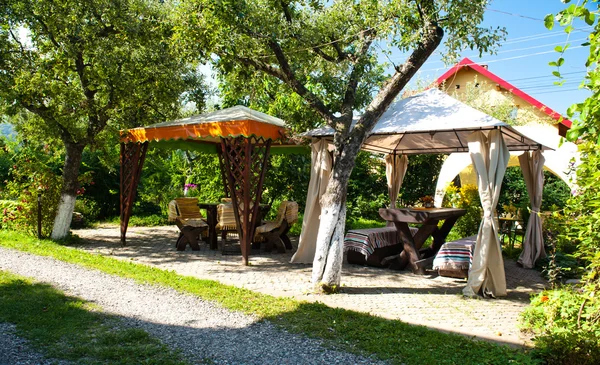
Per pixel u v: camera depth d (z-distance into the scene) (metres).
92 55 9.39
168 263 8.22
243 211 8.30
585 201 4.55
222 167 11.98
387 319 5.12
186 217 10.23
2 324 4.45
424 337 4.49
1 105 9.64
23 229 10.38
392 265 8.31
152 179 16.58
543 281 7.68
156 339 4.21
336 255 6.48
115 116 10.12
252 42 6.87
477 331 4.84
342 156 6.61
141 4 9.69
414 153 10.78
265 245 10.28
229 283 6.77
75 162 10.15
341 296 6.22
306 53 7.66
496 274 6.46
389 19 6.45
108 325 4.54
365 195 15.60
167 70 10.18
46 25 9.25
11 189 10.30
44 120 9.77
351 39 7.33
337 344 4.25
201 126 8.38
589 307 4.60
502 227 11.09
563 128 14.78
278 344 4.21
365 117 6.53
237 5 6.50
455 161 12.82
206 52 7.19
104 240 10.78
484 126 6.32
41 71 9.15
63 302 5.21
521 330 4.82
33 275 6.44
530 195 9.35
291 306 5.45
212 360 3.79
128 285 6.17
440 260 7.48
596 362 3.58
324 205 6.62
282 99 11.12
